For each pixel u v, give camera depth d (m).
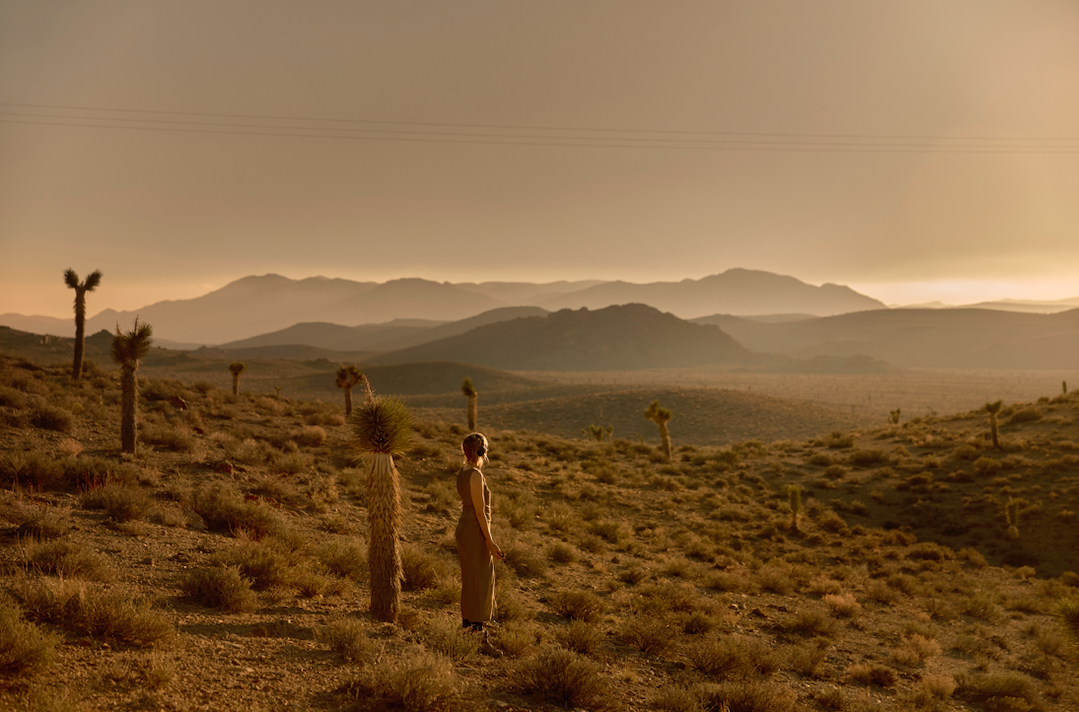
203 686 4.77
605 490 28.45
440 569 10.80
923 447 45.84
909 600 18.33
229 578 7.16
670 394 189.38
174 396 28.55
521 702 5.73
